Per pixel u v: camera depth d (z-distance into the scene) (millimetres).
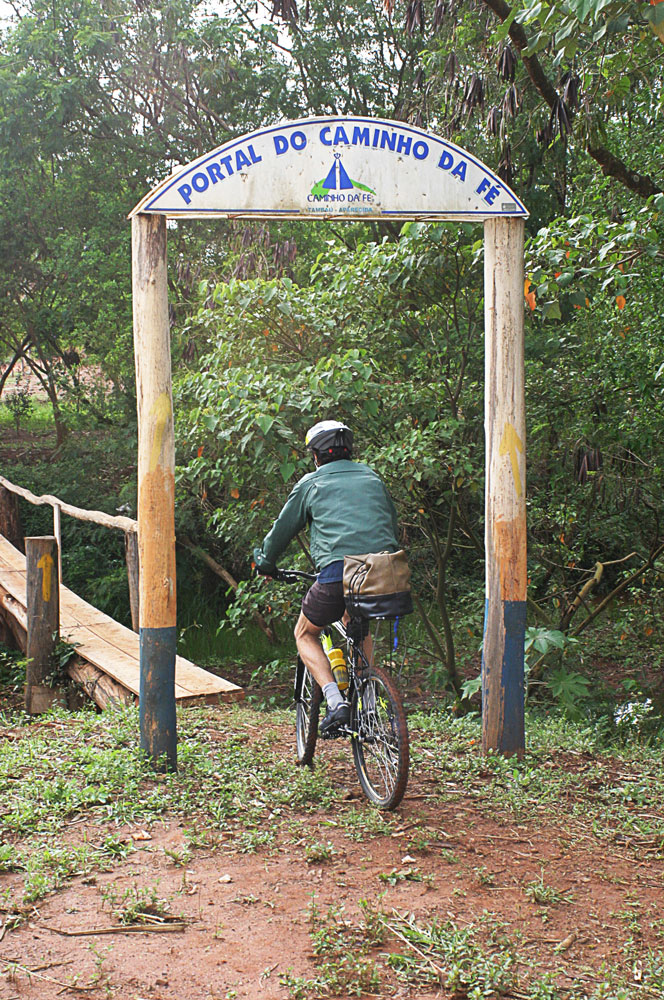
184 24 14102
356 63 15141
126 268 14266
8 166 14555
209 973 2973
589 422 8180
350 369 7035
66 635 8141
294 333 7848
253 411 6766
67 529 14953
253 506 7836
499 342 5168
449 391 7777
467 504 8789
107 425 17000
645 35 5977
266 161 4879
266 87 14867
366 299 7734
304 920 3322
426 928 3279
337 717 4406
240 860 3820
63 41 14406
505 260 5145
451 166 5066
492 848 4023
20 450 19922
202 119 15516
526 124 10266
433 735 5789
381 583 4285
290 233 13250
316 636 4789
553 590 8914
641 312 7707
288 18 12242
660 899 3582
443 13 8750
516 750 5219
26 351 19297
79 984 2885
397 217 5047
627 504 9008
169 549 4863
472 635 8391
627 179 7949
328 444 4773
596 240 6562
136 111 15164
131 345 14812
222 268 12398
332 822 4230
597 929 3338
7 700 9008
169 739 4879
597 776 4988
